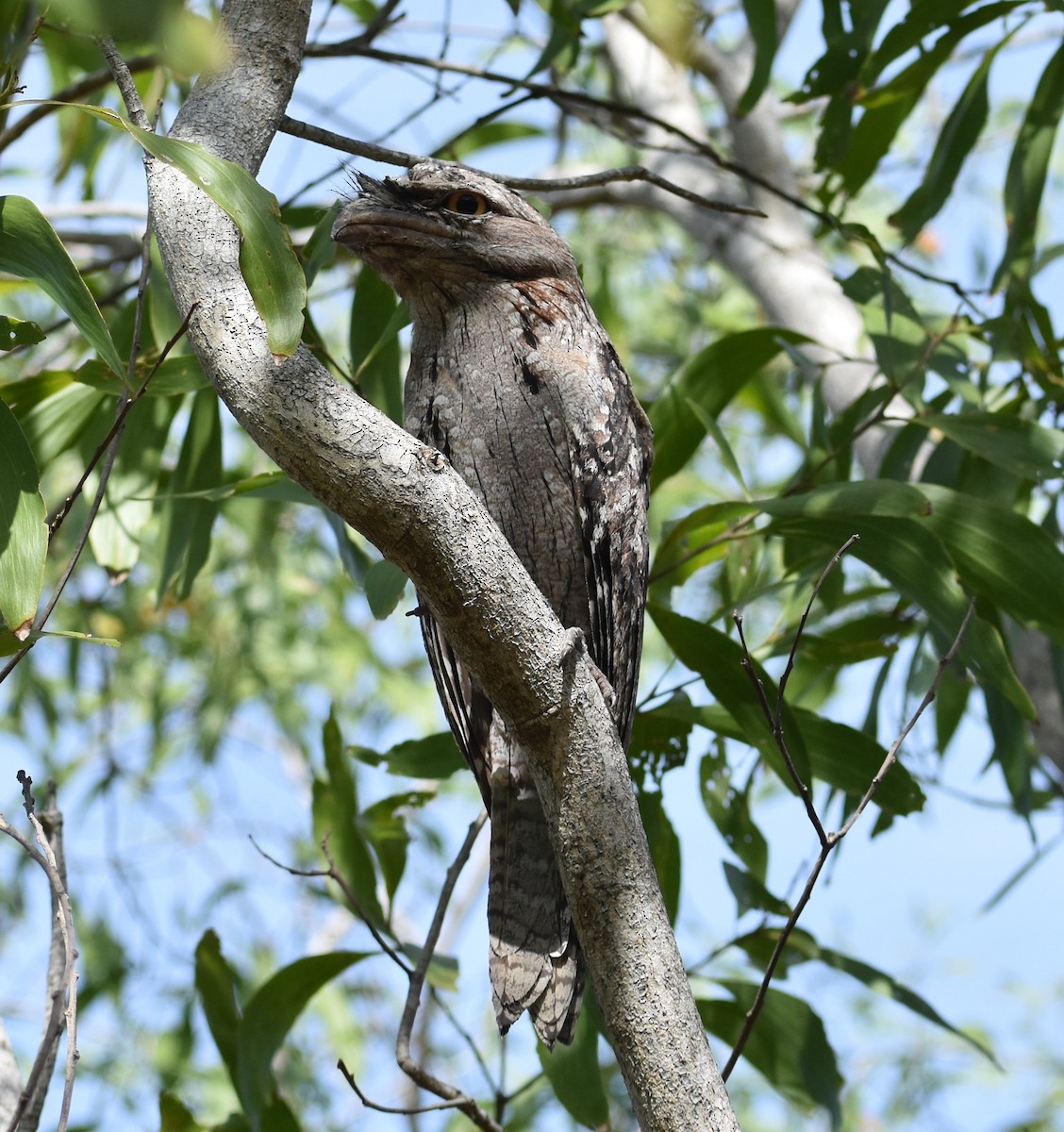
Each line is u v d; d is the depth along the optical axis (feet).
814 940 22.84
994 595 22.85
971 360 27.40
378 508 13.19
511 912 18.45
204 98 15.93
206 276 13.75
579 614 21.34
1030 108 26.55
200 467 25.71
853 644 25.91
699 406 23.85
